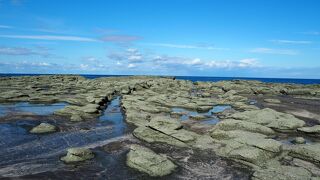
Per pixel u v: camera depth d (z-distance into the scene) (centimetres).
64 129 3089
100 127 3241
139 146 2370
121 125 3369
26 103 4912
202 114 4234
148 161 2045
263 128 3044
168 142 2656
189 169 2067
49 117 3669
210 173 2005
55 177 1852
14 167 1991
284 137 2973
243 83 9250
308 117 4031
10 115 3709
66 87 7625
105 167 2055
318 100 5956
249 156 2172
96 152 2372
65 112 3841
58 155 2262
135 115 3638
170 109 4478
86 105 4262
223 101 5428
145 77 10925
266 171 1948
